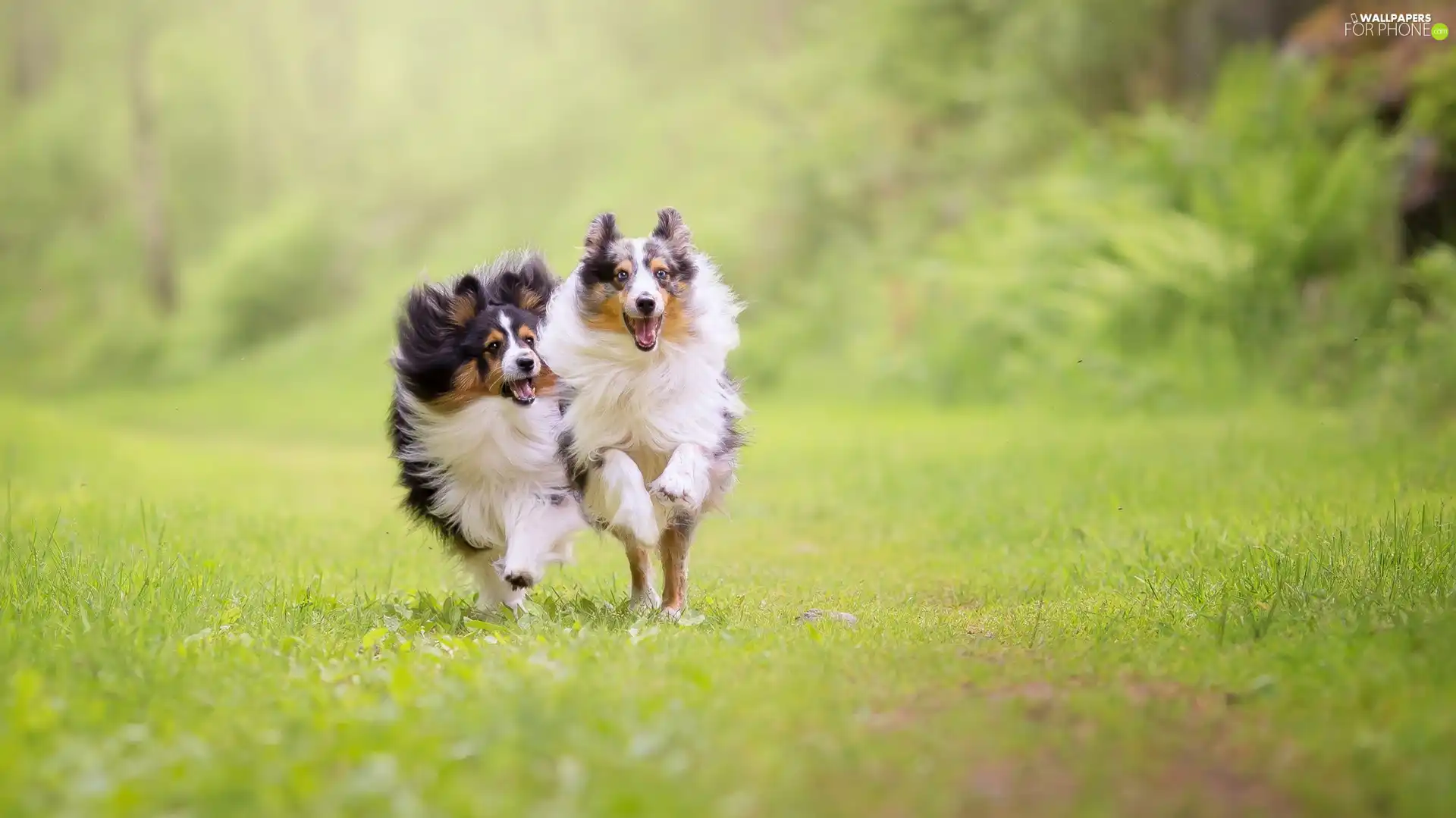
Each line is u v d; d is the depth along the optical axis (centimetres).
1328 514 958
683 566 779
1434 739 438
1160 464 1303
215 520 1201
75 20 5638
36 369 4469
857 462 1568
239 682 548
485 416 784
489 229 3931
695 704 498
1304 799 404
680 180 3497
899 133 3064
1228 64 2364
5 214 5191
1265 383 1872
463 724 466
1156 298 2027
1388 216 1923
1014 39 2870
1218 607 698
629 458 749
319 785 414
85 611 679
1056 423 1872
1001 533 1061
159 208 4666
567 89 4166
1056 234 2286
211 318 4259
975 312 2328
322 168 4712
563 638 648
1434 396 1505
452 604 792
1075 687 538
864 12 3291
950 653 601
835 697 509
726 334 768
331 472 1814
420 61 4641
